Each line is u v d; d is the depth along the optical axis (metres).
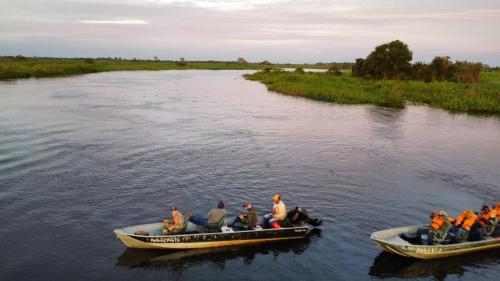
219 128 34.91
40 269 12.50
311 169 22.94
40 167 22.08
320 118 41.28
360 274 12.72
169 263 13.12
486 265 13.31
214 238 13.88
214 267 12.97
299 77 83.50
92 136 30.25
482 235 14.20
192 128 34.66
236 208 17.25
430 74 79.62
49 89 63.88
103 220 15.87
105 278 12.17
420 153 27.00
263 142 29.59
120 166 22.62
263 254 13.82
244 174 21.78
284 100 56.72
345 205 17.86
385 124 38.19
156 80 92.44
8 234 14.56
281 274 12.66
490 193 19.62
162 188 19.36
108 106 46.97
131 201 17.70
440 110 48.88
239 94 64.19
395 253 13.71
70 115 39.66
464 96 52.44
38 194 18.22
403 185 20.53
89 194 18.36
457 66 78.44
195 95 61.88
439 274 12.79
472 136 33.03
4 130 31.56
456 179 21.64
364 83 74.06
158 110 45.03
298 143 29.44
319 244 14.52
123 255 13.48
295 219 15.16
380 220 16.41
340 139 31.02
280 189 19.62
